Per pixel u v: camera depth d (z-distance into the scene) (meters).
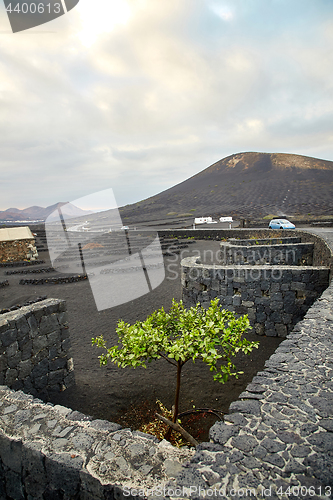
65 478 2.15
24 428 2.55
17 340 4.51
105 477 1.99
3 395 3.12
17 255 22.69
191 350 3.26
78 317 8.81
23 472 2.38
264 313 7.56
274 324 7.52
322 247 9.91
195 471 1.99
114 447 2.27
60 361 5.21
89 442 2.34
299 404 2.66
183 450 2.23
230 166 166.50
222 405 4.60
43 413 2.78
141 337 3.40
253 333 7.70
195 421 4.17
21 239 22.72
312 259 12.31
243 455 2.11
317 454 2.09
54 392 5.12
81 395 5.08
